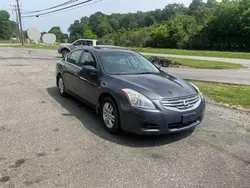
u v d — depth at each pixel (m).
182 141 4.12
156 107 3.81
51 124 4.71
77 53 6.10
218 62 20.45
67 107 5.79
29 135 4.18
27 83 8.53
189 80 10.63
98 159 3.46
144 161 3.44
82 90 5.41
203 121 5.07
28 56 20.72
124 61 5.25
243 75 13.20
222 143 4.08
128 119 3.95
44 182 2.89
